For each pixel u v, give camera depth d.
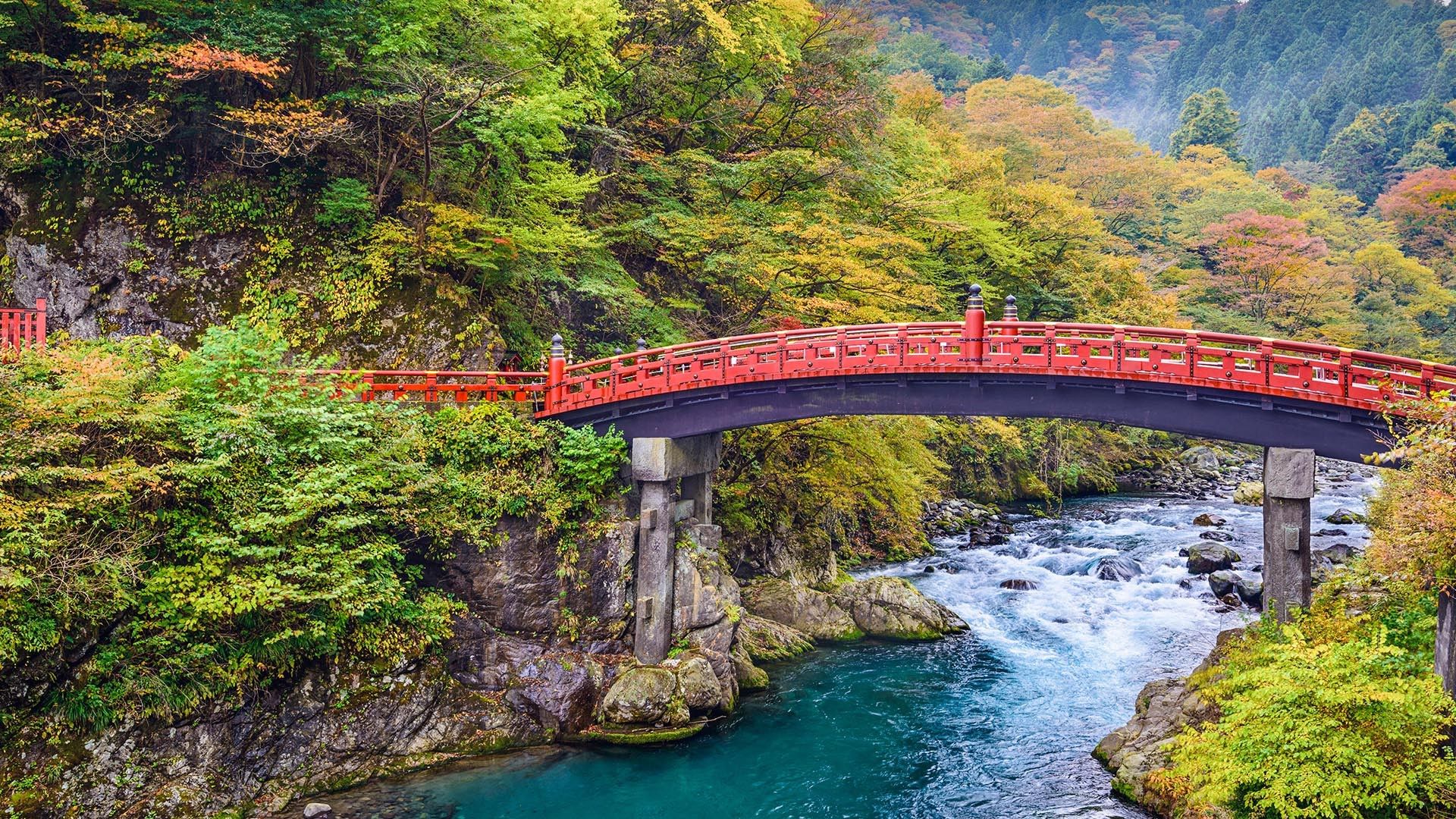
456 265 27.95
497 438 22.95
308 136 25.98
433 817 18.17
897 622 29.41
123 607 17.39
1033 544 39.94
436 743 20.44
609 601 23.25
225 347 19.95
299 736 18.98
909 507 35.25
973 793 19.52
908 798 19.38
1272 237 65.81
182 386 19.62
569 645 22.83
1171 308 53.88
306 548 19.03
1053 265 50.91
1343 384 19.62
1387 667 14.96
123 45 26.23
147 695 17.36
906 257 36.69
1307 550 20.33
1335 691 14.20
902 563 37.31
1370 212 99.81
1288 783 14.01
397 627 20.69
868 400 23.14
